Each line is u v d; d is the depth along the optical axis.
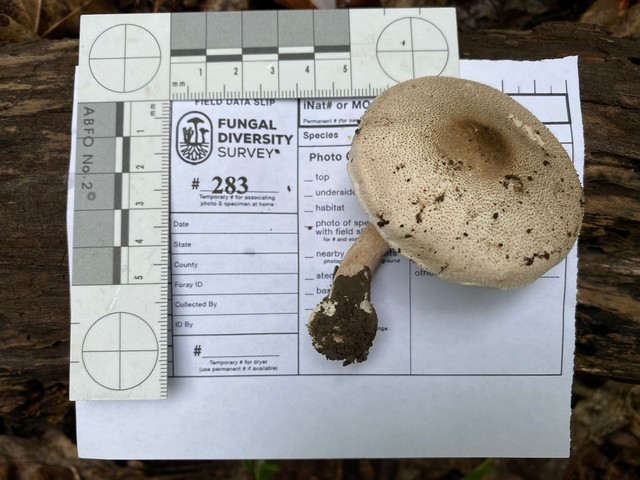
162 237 0.15
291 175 0.15
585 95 0.15
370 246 0.14
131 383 0.15
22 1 0.16
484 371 0.15
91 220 0.15
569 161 0.13
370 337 0.14
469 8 0.18
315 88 0.15
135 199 0.15
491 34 0.16
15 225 0.14
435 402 0.15
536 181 0.12
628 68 0.15
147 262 0.15
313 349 0.15
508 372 0.15
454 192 0.12
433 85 0.13
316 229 0.15
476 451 0.15
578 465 0.17
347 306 0.14
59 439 0.16
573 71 0.15
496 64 0.15
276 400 0.15
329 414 0.15
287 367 0.15
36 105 0.15
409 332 0.15
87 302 0.15
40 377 0.15
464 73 0.15
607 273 0.15
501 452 0.15
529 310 0.15
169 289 0.15
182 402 0.15
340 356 0.14
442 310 0.15
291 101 0.16
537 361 0.15
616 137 0.15
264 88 0.15
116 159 0.15
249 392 0.15
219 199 0.15
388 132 0.12
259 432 0.15
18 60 0.15
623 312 0.15
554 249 0.12
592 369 0.15
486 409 0.15
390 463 0.17
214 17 0.15
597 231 0.15
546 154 0.13
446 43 0.15
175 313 0.15
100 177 0.15
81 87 0.15
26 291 0.14
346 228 0.15
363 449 0.15
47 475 0.16
